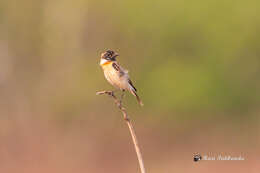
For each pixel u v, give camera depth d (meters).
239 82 25.84
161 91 25.44
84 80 25.30
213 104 25.58
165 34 26.00
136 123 24.84
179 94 25.28
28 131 24.64
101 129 24.47
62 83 25.53
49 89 25.52
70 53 25.95
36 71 26.08
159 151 23.33
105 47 26.00
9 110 25.00
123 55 25.95
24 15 26.25
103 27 26.08
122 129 24.59
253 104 25.80
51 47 26.08
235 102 25.77
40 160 22.91
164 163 21.64
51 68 25.91
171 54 26.20
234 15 25.69
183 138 24.72
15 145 24.11
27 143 24.23
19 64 25.94
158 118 25.23
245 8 25.55
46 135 24.48
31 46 26.27
